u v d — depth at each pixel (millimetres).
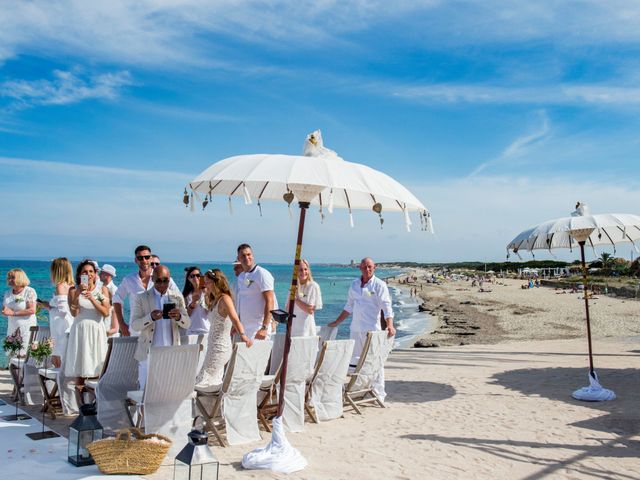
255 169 4570
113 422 5906
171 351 5250
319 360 6754
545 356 13367
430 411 7578
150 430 5340
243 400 5867
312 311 7449
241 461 5184
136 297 6207
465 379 10211
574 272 94250
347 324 35688
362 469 5109
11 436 5727
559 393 8836
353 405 7383
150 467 4691
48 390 7191
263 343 5828
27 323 7891
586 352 13969
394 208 6715
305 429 6523
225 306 5887
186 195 5145
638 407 7773
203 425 5969
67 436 5777
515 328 28391
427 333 27766
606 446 5949
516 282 102938
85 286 6363
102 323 6531
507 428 6672
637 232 9023
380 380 8047
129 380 6023
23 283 7883
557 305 44625
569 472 5129
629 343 16000
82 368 6324
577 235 8445
